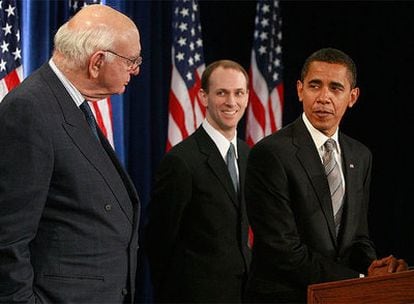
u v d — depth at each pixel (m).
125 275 2.82
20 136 2.60
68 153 2.70
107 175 2.79
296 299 3.22
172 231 3.96
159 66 5.14
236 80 4.14
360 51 5.68
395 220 5.56
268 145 3.33
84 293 2.69
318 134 3.40
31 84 2.74
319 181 3.31
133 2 4.96
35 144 2.62
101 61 2.80
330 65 3.35
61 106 2.75
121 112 4.57
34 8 4.35
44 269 2.66
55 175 2.68
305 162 3.31
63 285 2.67
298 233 3.29
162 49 5.22
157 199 4.00
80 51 2.79
